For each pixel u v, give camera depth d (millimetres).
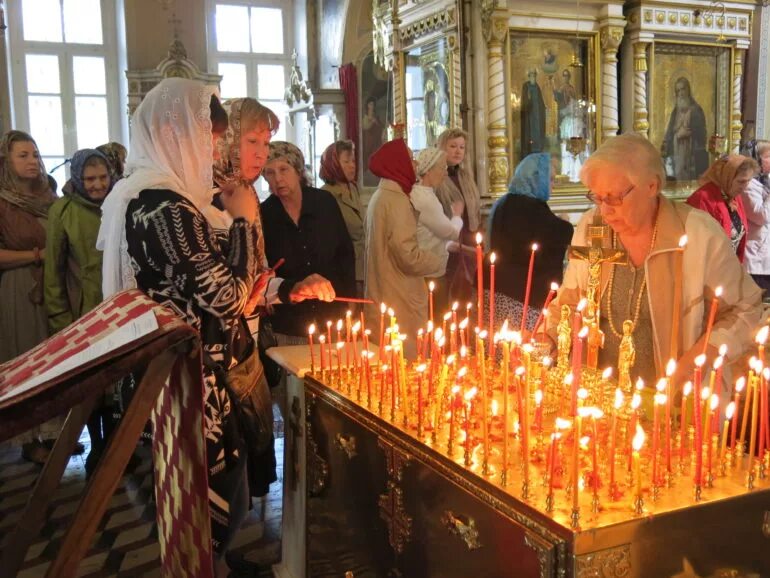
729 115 6250
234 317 1897
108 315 1241
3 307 3627
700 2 5930
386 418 1711
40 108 9602
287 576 2426
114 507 3150
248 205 2020
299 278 3162
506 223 3188
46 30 9570
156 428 1439
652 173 1733
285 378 2396
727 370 1824
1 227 3619
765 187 4617
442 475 1461
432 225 3557
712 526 1226
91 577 2592
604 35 5656
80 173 3422
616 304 1911
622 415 1533
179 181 1882
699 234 1767
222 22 10688
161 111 1868
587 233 1741
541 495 1256
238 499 2082
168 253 1794
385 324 3330
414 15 5883
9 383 1146
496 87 5270
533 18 5383
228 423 1958
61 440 1379
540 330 2041
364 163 9961
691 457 1393
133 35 9258
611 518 1158
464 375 1896
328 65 10297
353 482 1886
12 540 1356
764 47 6199
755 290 1800
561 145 5641
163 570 1486
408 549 1632
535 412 1619
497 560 1304
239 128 2010
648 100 5906
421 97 5938
